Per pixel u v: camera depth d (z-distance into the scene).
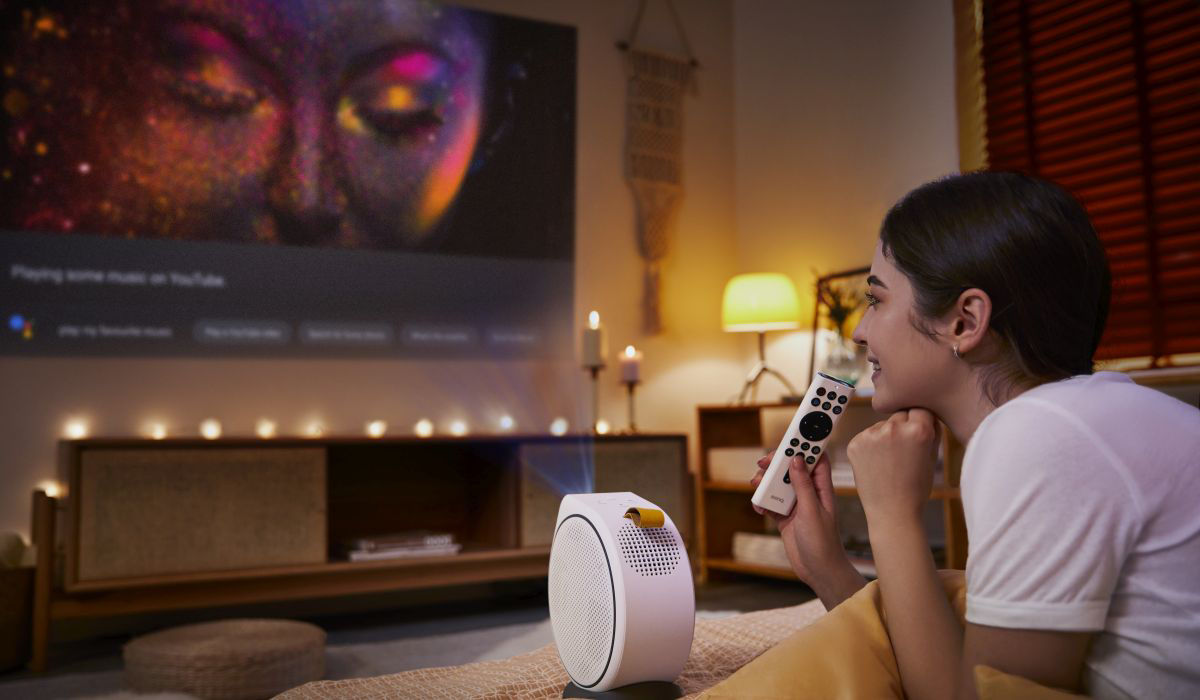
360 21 3.62
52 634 3.01
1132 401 0.56
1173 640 0.53
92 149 3.16
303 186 3.48
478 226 3.81
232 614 3.28
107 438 2.89
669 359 4.27
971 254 0.61
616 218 4.18
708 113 4.50
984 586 0.55
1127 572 0.54
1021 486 0.53
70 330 3.11
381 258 3.61
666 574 0.73
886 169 3.84
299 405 3.43
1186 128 2.84
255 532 2.93
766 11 4.45
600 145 4.16
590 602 0.74
